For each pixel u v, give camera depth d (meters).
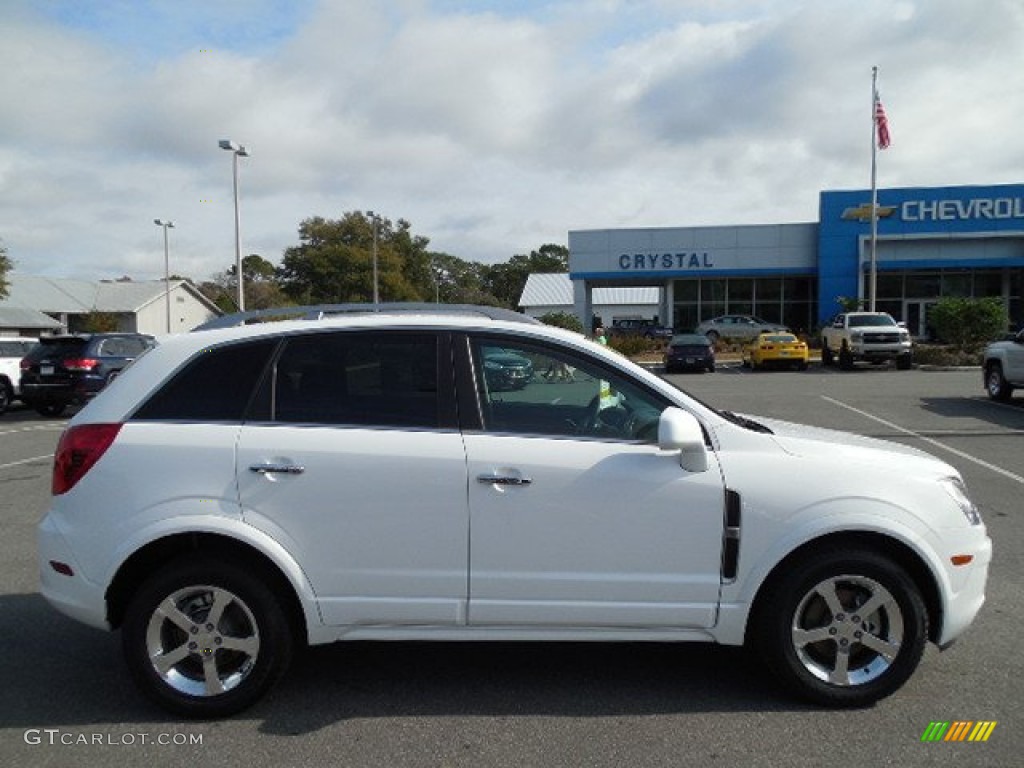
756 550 3.49
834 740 3.31
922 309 36.53
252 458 3.48
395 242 79.81
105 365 17.31
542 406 3.69
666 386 3.70
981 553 3.63
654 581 3.49
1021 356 14.94
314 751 3.28
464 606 3.51
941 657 4.11
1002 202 34.34
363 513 3.48
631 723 3.48
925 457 3.86
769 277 38.72
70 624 4.75
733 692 3.78
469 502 3.47
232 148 27.19
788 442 3.66
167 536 3.50
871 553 3.51
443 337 3.71
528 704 3.68
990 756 3.18
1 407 18.03
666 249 38.06
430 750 3.27
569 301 64.50
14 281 53.91
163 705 3.54
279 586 3.61
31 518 7.45
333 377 3.66
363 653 4.30
